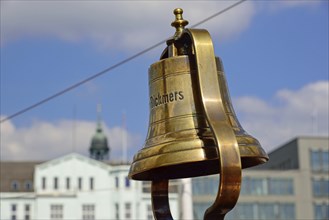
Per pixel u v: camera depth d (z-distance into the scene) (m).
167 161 8.34
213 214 8.13
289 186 98.50
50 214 98.56
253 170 97.81
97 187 99.88
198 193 93.12
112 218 99.19
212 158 8.23
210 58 8.52
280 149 103.19
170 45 9.21
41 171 99.56
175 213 91.69
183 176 10.05
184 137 8.50
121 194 99.19
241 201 97.00
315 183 98.88
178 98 8.83
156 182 9.74
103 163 100.69
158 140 8.70
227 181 7.91
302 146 99.38
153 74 9.15
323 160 99.38
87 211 99.12
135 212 99.00
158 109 8.97
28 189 100.12
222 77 9.16
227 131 8.08
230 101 9.14
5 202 98.75
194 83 8.84
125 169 99.50
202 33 8.64
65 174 99.88
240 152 8.42
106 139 123.25
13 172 101.81
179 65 8.91
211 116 8.24
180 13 9.23
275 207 97.56
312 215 98.00
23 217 98.56
